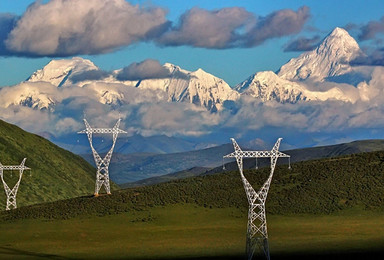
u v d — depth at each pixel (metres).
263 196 186.88
